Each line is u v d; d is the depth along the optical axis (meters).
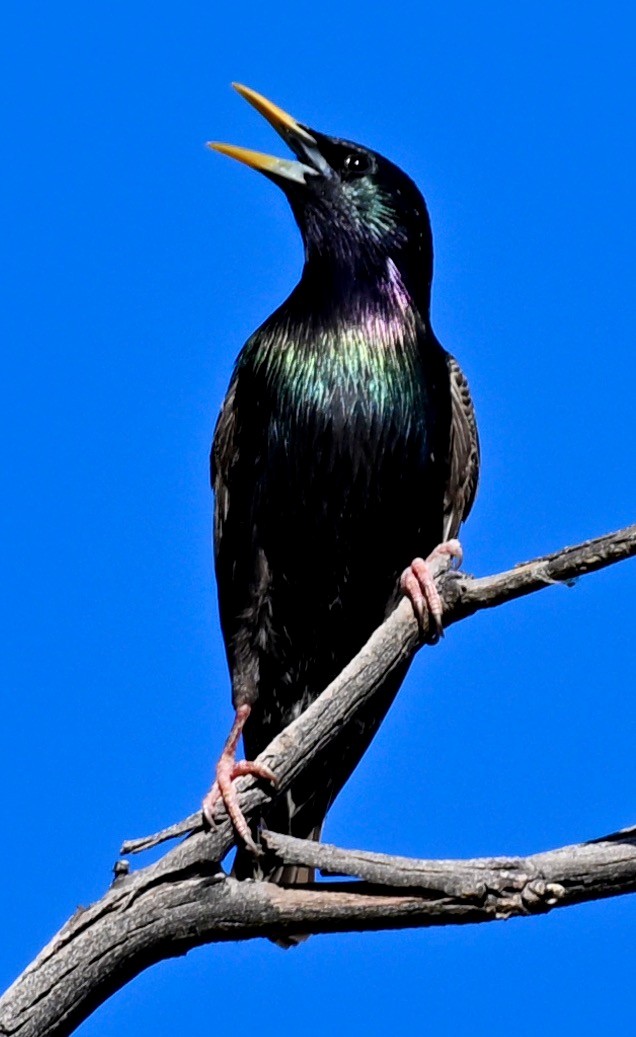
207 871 8.00
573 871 7.57
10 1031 7.53
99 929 7.72
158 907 7.79
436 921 7.70
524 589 8.32
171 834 8.03
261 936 7.85
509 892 7.57
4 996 7.62
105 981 7.74
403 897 7.70
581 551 7.97
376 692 8.76
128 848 7.93
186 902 7.80
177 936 7.79
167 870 7.90
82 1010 7.72
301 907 7.77
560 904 7.59
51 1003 7.61
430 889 7.63
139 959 7.80
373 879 7.71
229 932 7.82
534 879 7.56
